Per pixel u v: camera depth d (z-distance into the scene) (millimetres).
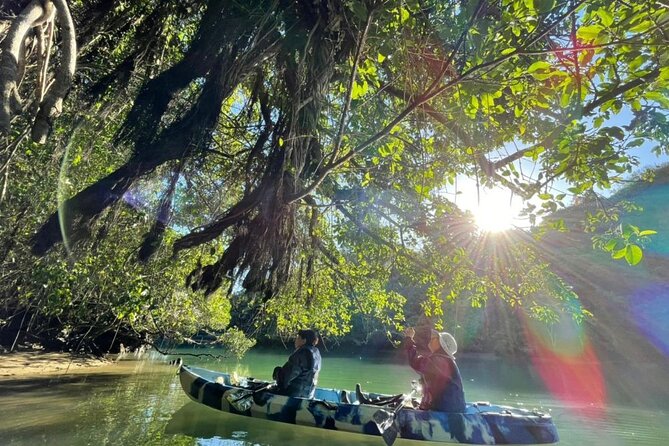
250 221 4727
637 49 2646
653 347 21109
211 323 15578
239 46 4316
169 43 5645
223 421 6203
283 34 4348
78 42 4816
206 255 7770
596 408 8992
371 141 3807
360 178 6746
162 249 7188
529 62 3748
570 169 3221
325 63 4387
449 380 6020
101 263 7469
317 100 4496
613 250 2789
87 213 4141
